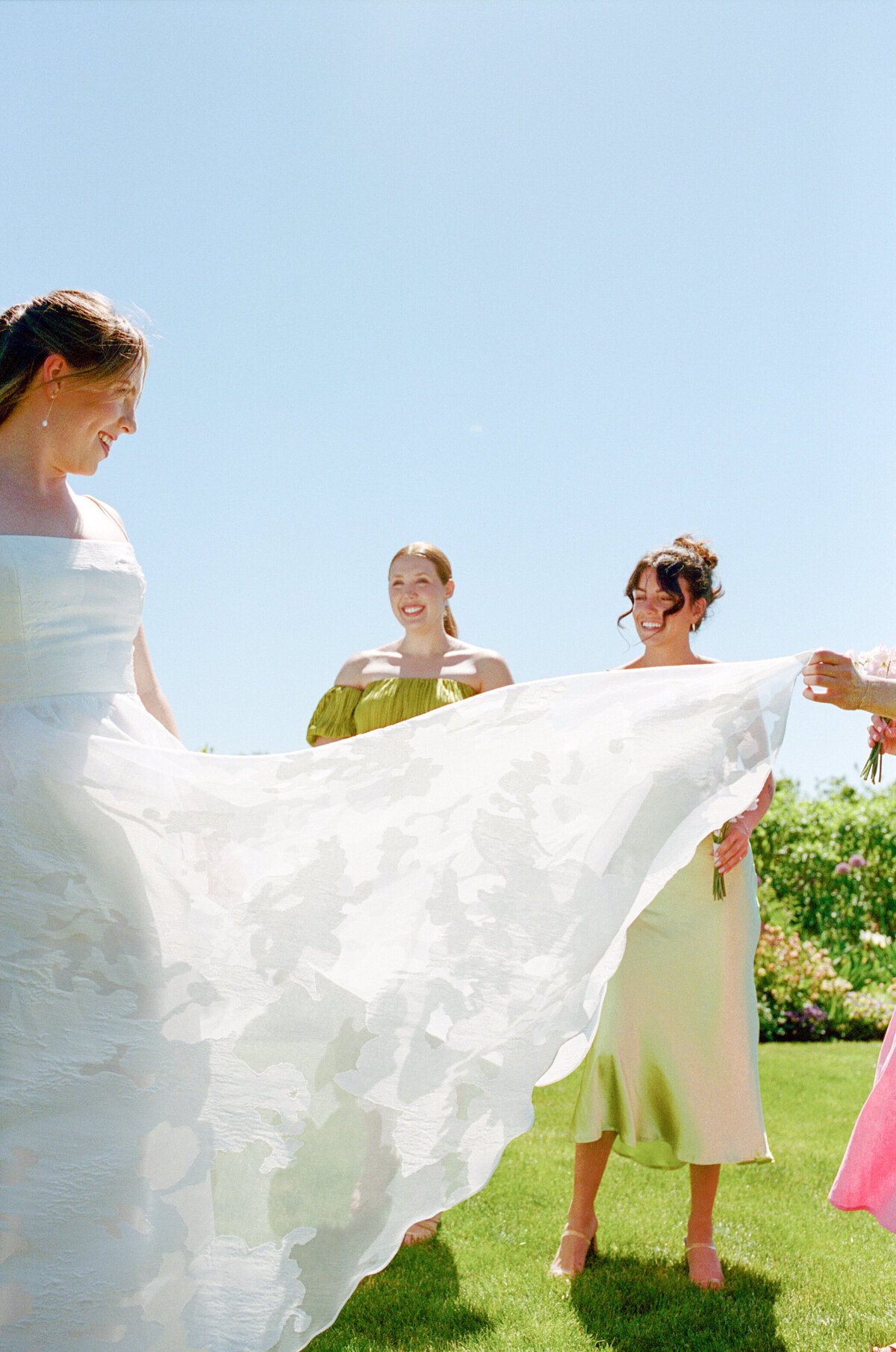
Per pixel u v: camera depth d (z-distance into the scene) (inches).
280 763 103.1
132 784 95.9
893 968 363.6
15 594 91.9
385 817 103.2
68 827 92.1
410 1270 135.3
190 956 94.5
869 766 125.1
